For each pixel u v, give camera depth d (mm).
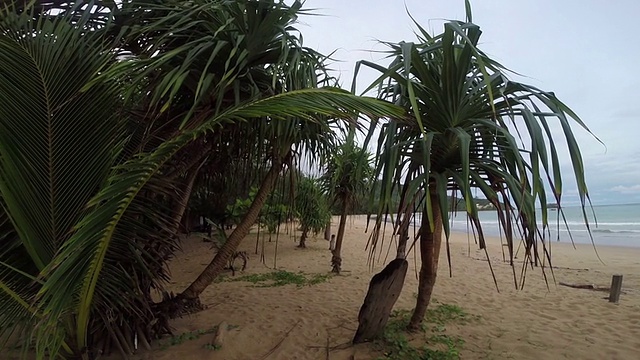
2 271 2014
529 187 2479
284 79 2715
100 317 2613
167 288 5609
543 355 3238
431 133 2471
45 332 1982
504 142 2721
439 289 5961
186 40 2846
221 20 2705
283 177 3721
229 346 3158
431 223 2320
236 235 3332
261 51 2863
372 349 3168
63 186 2051
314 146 3443
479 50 2412
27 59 1839
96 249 1881
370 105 1805
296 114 1746
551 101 2279
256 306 4551
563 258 10930
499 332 3830
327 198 7875
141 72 2416
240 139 3447
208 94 2824
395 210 2824
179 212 3084
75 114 2029
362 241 13859
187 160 2934
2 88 1805
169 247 2910
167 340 3223
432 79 2582
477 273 7660
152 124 2570
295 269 7363
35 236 2008
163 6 2793
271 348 3242
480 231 2363
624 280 7227
